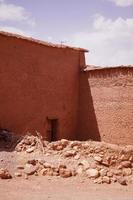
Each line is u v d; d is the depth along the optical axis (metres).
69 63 19.00
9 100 15.49
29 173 10.38
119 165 11.20
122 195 9.04
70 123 19.12
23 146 12.55
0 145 12.95
